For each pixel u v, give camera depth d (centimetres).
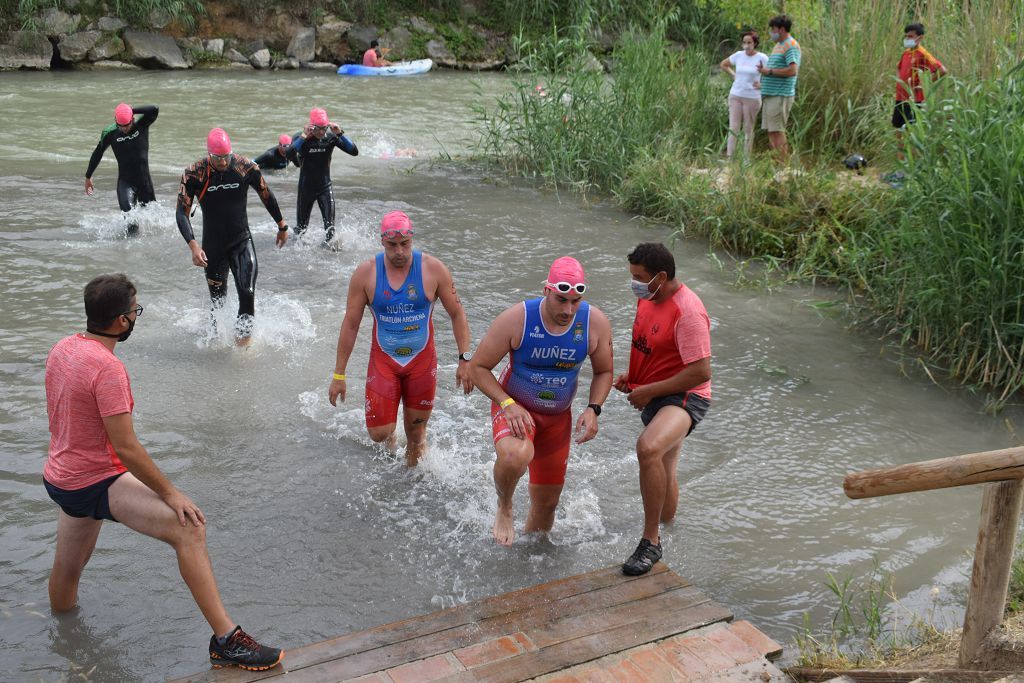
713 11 1919
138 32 2195
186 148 1397
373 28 2383
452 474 564
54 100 1736
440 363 720
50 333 719
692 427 465
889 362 748
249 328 717
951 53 1112
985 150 700
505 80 2242
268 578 457
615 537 506
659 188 1137
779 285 916
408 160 1407
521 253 976
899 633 426
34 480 530
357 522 509
